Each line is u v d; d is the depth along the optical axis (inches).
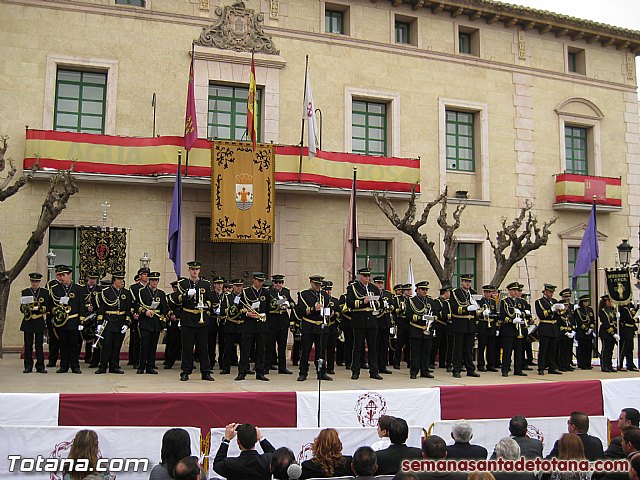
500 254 795.4
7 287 593.9
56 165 703.7
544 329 635.5
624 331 688.4
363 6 871.7
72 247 730.2
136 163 730.2
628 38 1001.5
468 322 596.4
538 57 965.2
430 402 433.7
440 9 900.6
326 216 820.0
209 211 768.9
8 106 713.6
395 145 864.9
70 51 738.8
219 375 564.7
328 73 842.8
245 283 788.6
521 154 936.9
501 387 458.3
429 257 775.7
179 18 781.3
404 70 880.9
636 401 502.0
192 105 703.7
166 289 749.3
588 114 988.6
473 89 917.8
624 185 1003.9
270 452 291.0
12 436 319.9
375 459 256.4
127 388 455.8
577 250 964.0
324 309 536.4
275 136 810.2
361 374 595.2
